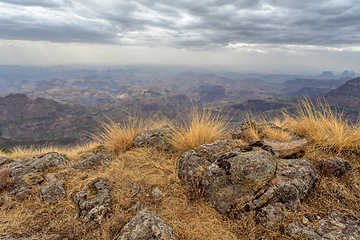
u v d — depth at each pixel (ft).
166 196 10.69
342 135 12.59
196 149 13.43
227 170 10.11
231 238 8.01
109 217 9.21
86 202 9.84
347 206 8.50
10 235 8.29
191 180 11.03
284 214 8.25
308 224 7.75
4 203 10.28
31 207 10.09
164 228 8.13
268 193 8.70
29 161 15.35
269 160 10.14
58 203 10.28
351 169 10.30
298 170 9.82
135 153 15.80
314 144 13.38
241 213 8.70
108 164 14.64
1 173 12.42
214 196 9.73
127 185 11.65
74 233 8.34
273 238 7.62
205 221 8.96
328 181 9.99
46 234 8.38
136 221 8.24
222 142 13.75
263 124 17.49
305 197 9.03
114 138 17.92
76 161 16.33
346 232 7.11
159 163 13.99
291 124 17.12
